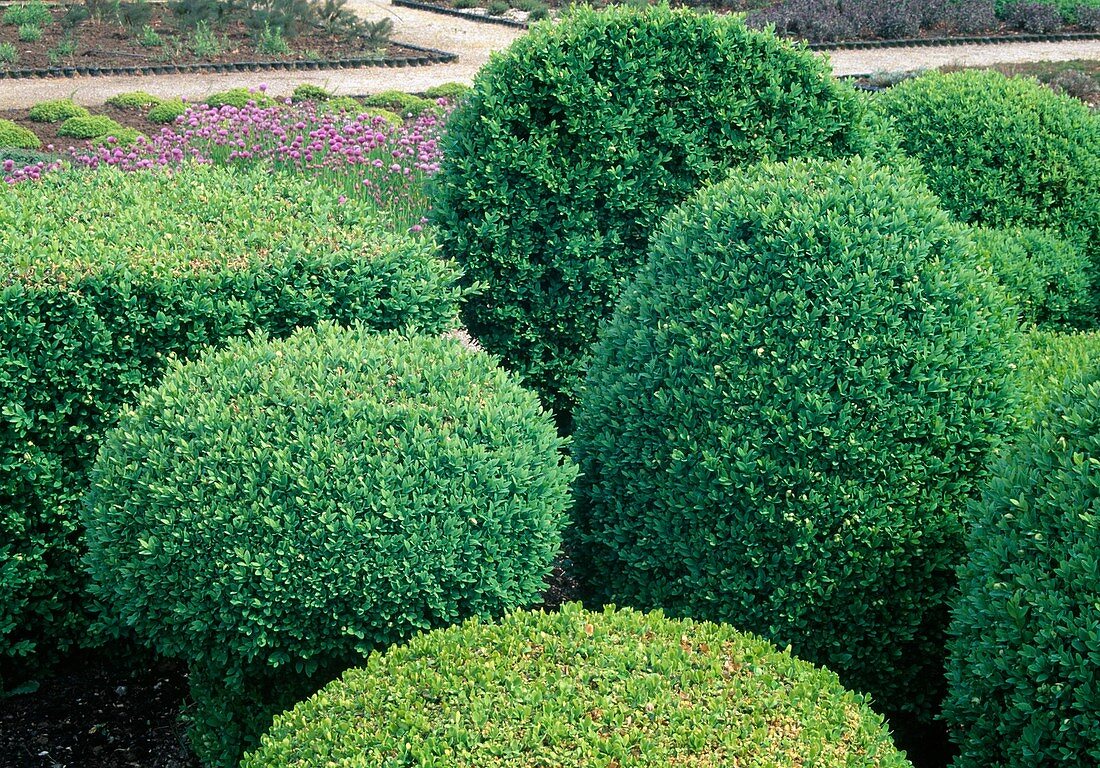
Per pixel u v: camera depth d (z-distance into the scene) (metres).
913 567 4.32
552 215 6.45
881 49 23.58
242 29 21.56
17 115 15.13
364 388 4.32
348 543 3.86
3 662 5.05
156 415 4.27
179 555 3.92
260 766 3.29
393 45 21.52
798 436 4.26
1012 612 3.34
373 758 3.10
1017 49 23.91
